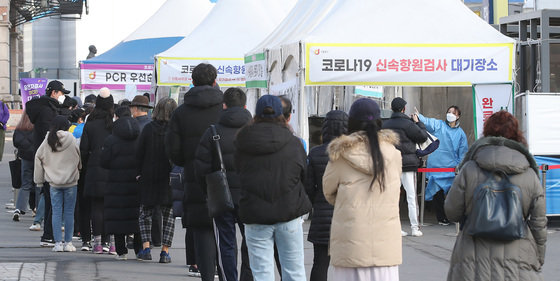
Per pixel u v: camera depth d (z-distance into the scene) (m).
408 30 14.52
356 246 6.25
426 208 17.23
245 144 7.12
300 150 7.25
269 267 7.28
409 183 13.57
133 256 11.76
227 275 8.17
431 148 13.62
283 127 7.22
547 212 14.09
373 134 6.32
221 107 8.68
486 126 6.74
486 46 14.44
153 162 10.68
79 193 12.27
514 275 6.42
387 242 6.30
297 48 14.30
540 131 14.02
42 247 12.49
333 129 7.87
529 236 6.50
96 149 11.70
